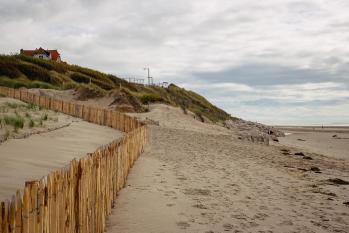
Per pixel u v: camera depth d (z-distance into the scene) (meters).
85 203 4.33
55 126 14.73
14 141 9.69
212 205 7.07
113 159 6.57
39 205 3.05
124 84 68.00
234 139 25.23
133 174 9.27
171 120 32.25
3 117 13.46
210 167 11.59
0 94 25.72
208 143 19.56
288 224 6.28
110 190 6.15
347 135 58.97
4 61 50.88
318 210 7.34
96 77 63.97
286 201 7.91
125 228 5.48
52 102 23.34
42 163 7.68
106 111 19.77
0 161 7.11
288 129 82.94
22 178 6.13
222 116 78.56
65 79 54.50
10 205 2.59
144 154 13.09
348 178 12.14
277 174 11.55
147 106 39.75
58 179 3.46
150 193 7.56
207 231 5.61
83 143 11.95
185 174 9.99
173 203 6.97
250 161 14.18
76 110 21.70
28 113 17.30
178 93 84.19
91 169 4.59
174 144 17.23
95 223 4.83
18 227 2.70
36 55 83.62
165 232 5.44
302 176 11.63
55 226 3.39
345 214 7.17
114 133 17.12
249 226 6.00
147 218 6.00
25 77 49.94
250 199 7.82
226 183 9.29
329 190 9.48
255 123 53.25
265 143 26.45
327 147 34.81
